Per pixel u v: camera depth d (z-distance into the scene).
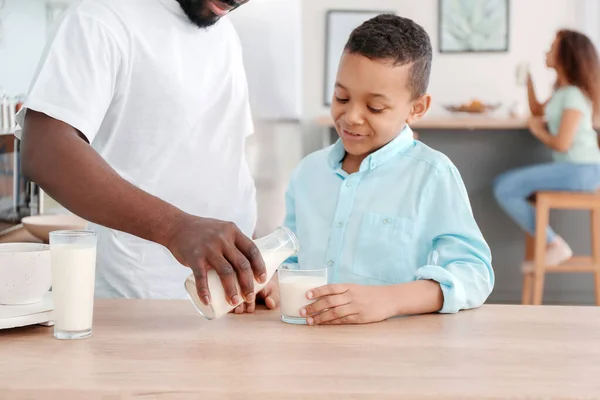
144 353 0.86
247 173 1.55
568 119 3.60
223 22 1.48
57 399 0.72
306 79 5.34
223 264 0.91
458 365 0.81
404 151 1.29
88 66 1.19
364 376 0.77
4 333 0.96
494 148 3.96
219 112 1.45
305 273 1.02
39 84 1.14
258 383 0.74
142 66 1.31
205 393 0.72
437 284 1.09
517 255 4.00
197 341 0.91
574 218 3.91
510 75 5.34
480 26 5.30
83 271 0.92
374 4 5.30
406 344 0.90
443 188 1.23
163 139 1.36
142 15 1.31
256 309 1.12
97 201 0.99
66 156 1.03
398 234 1.24
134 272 1.45
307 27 5.31
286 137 3.20
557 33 3.73
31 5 3.34
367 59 1.17
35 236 2.14
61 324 0.92
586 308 1.12
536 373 0.79
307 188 1.37
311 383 0.75
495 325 1.01
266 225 3.22
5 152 2.25
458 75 5.34
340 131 1.26
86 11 1.25
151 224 0.96
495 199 3.98
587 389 0.74
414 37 1.22
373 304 1.01
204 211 1.46
